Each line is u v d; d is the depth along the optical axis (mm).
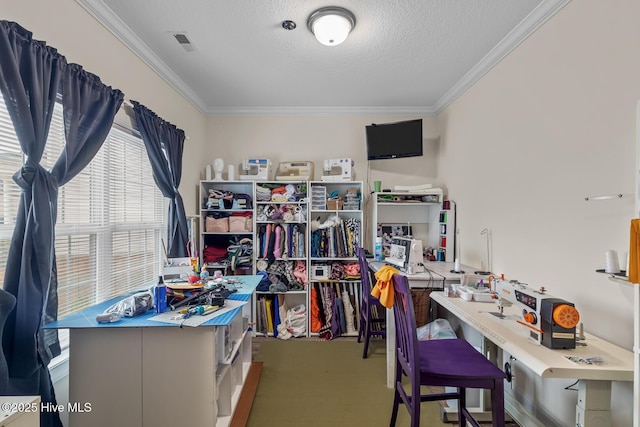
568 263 1634
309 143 3543
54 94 1397
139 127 2143
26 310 1236
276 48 2250
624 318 1337
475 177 2645
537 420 1778
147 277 2430
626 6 1331
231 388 1857
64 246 1642
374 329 3209
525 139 1983
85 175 1791
